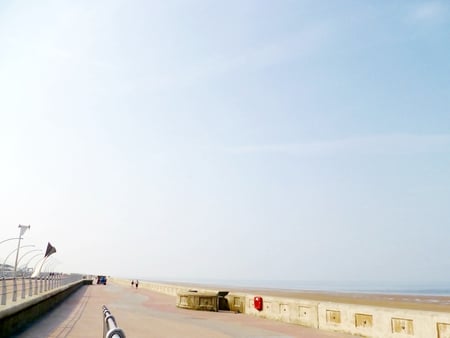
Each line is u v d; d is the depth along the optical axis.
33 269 75.88
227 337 12.09
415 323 10.68
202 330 13.65
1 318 10.05
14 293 12.83
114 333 3.38
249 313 19.86
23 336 10.96
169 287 40.38
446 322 9.80
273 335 12.71
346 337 12.52
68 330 12.46
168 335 12.28
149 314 19.23
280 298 17.27
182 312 20.61
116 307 23.11
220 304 22.62
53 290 21.94
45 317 16.31
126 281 82.69
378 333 11.87
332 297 71.88
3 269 31.75
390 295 95.56
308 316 15.11
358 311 12.74
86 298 31.55
